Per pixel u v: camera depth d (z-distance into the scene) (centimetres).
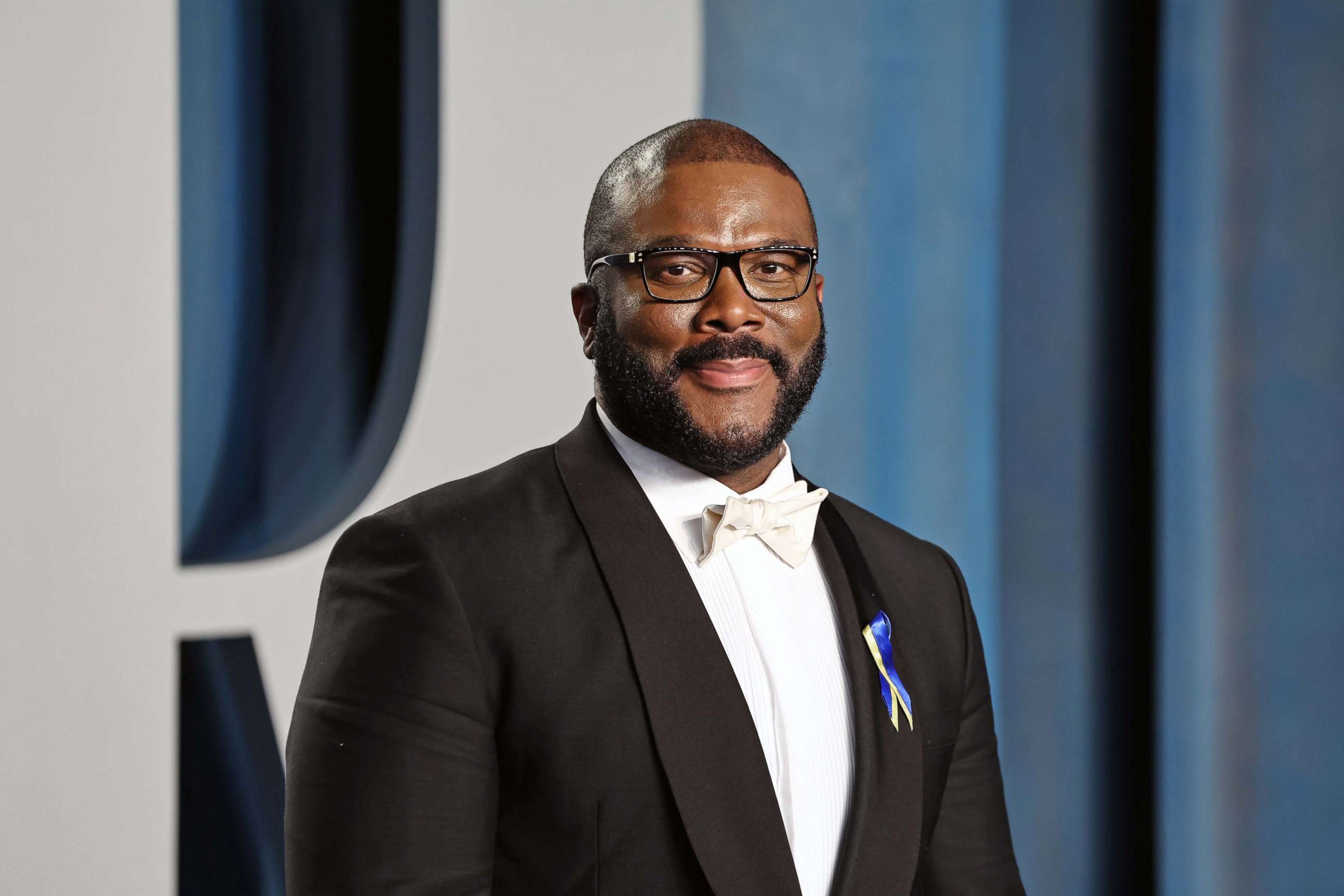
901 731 388
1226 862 705
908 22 716
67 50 582
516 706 348
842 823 374
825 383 692
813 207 696
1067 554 723
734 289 370
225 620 607
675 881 343
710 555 381
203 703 600
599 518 374
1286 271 722
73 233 581
